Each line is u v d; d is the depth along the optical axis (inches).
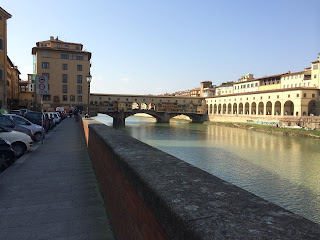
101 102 3400.6
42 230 161.6
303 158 1290.6
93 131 310.7
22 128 538.9
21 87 4097.0
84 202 211.8
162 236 71.9
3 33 1437.0
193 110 3939.5
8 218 180.1
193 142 1792.6
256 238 47.9
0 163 309.3
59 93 2844.5
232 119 3321.9
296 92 2474.2
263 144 1713.8
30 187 254.1
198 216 58.1
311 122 2262.6
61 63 2847.0
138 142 181.2
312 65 2834.6
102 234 156.4
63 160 384.5
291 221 55.7
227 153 1408.7
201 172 97.5
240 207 63.5
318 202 736.3
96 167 275.3
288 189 839.1
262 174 1005.2
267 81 3486.7
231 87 4308.6
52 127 929.5
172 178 88.6
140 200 94.4
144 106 6210.6
